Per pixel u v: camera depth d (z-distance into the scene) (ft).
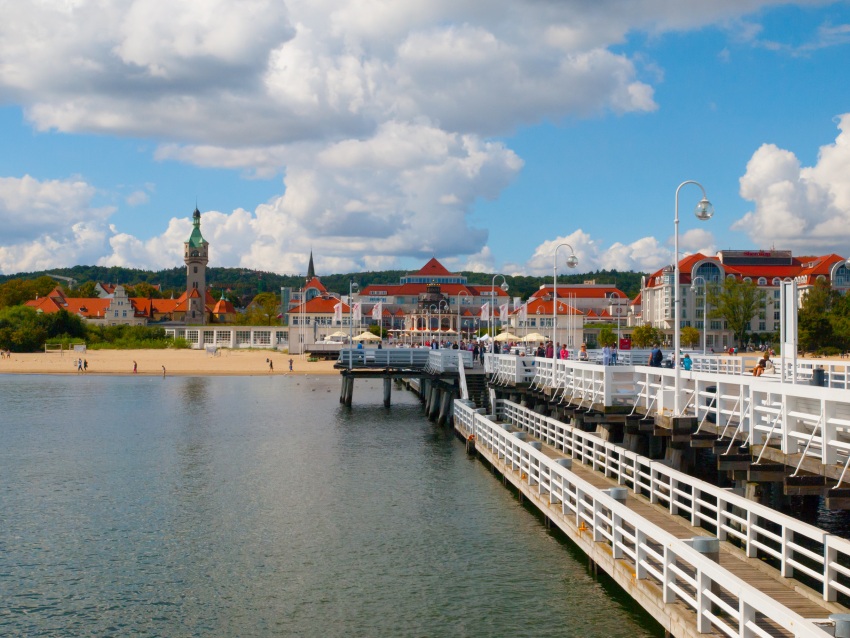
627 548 60.59
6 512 99.60
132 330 598.75
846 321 353.51
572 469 99.09
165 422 193.06
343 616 65.36
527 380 144.36
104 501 105.40
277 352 547.08
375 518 94.84
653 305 585.22
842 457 57.31
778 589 53.06
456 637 60.59
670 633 51.44
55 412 216.74
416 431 173.78
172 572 76.59
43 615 66.39
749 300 457.27
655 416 86.22
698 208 85.10
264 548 83.71
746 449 65.72
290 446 151.94
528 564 76.13
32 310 548.72
